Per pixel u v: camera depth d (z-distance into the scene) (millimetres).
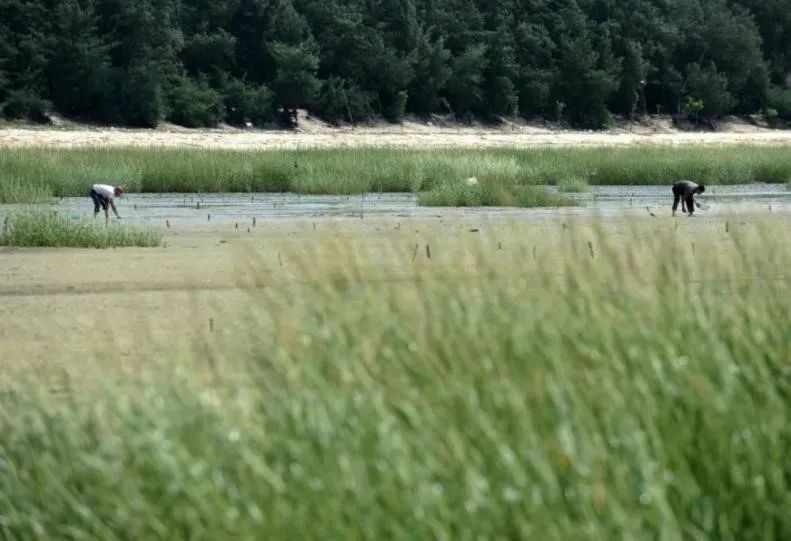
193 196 130375
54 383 32312
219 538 17844
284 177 140875
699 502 18000
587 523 16922
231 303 49250
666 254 33750
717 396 19984
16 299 51094
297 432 19609
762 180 162625
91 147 188125
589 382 20688
